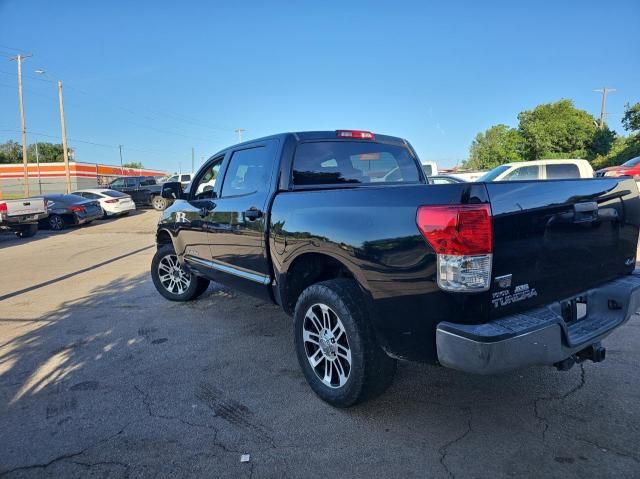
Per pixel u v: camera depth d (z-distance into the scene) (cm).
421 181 466
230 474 250
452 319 238
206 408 320
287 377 367
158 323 507
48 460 266
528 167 1155
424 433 283
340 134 414
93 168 5922
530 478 239
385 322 270
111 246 1234
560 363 271
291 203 344
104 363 401
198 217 486
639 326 441
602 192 300
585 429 280
